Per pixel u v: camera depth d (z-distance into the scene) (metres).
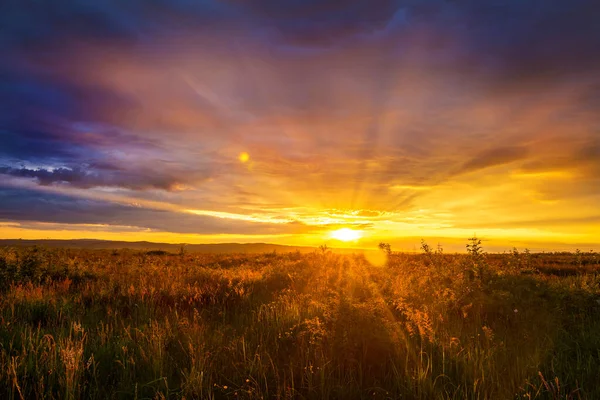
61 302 8.11
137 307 8.09
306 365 4.52
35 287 10.42
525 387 4.02
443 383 4.20
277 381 4.10
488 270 9.98
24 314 7.12
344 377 4.31
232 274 13.97
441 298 7.79
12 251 14.84
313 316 6.47
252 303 8.72
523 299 7.71
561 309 7.12
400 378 4.18
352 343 4.99
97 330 5.83
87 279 12.38
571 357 4.99
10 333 5.50
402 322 6.02
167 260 26.19
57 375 4.19
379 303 6.72
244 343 5.32
